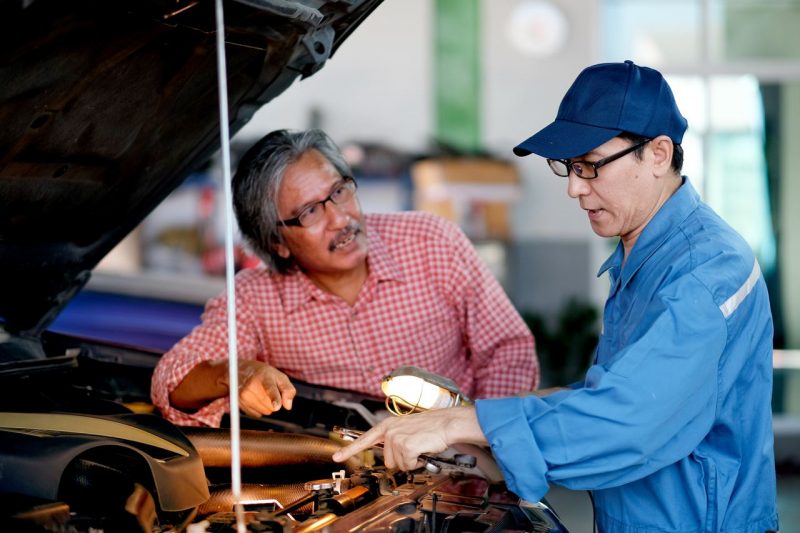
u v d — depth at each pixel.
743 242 1.75
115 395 2.52
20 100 1.67
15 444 1.64
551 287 6.67
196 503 1.76
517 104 6.55
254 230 2.48
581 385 1.96
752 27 6.34
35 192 2.01
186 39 1.80
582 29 6.50
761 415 1.76
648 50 6.44
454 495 1.86
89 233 2.33
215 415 2.41
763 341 1.75
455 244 2.62
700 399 1.61
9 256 2.16
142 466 1.71
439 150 6.55
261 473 2.07
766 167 6.33
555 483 1.61
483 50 6.52
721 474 1.71
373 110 6.53
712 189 6.36
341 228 2.39
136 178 2.23
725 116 6.35
